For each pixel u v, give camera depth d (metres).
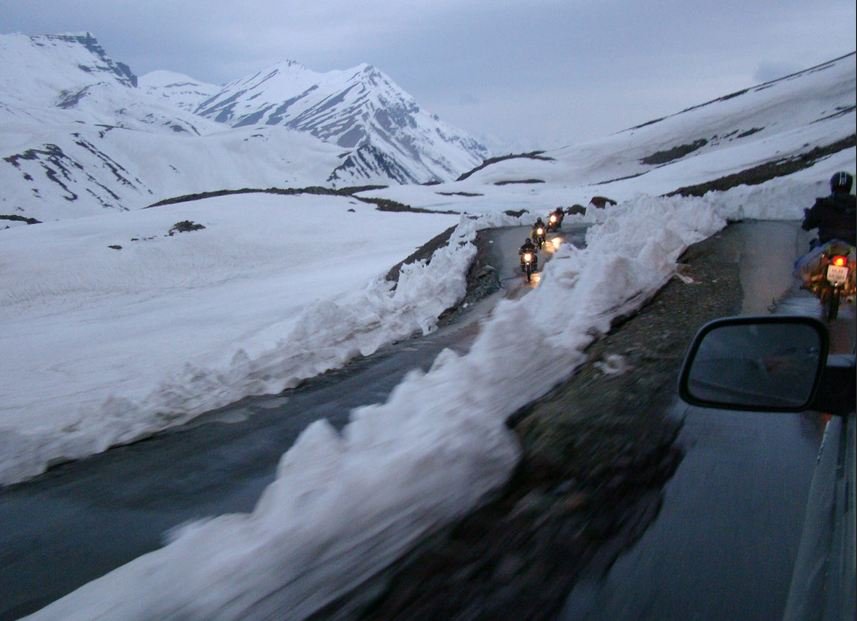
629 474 4.49
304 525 3.51
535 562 3.50
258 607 3.17
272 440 6.93
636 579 3.24
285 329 20.08
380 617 3.15
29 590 4.10
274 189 90.06
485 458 4.50
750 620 2.84
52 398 13.53
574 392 6.32
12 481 6.33
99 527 4.98
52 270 44.09
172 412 8.09
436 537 3.83
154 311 30.78
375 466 3.98
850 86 170.00
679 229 18.06
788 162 63.09
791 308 9.32
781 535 3.51
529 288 18.16
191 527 3.93
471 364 5.95
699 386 2.80
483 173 180.00
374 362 10.89
